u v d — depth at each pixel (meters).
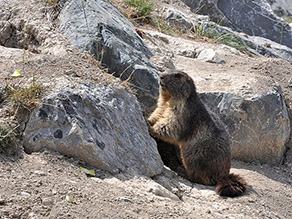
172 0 21.41
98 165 8.22
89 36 10.91
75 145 8.08
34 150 8.09
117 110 8.96
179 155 11.56
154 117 10.84
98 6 12.09
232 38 19.31
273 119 12.47
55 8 11.84
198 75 13.32
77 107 8.41
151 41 14.37
